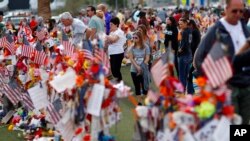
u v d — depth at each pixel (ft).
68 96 48.70
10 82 69.31
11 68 69.92
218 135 35.81
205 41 45.34
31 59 64.90
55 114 52.31
